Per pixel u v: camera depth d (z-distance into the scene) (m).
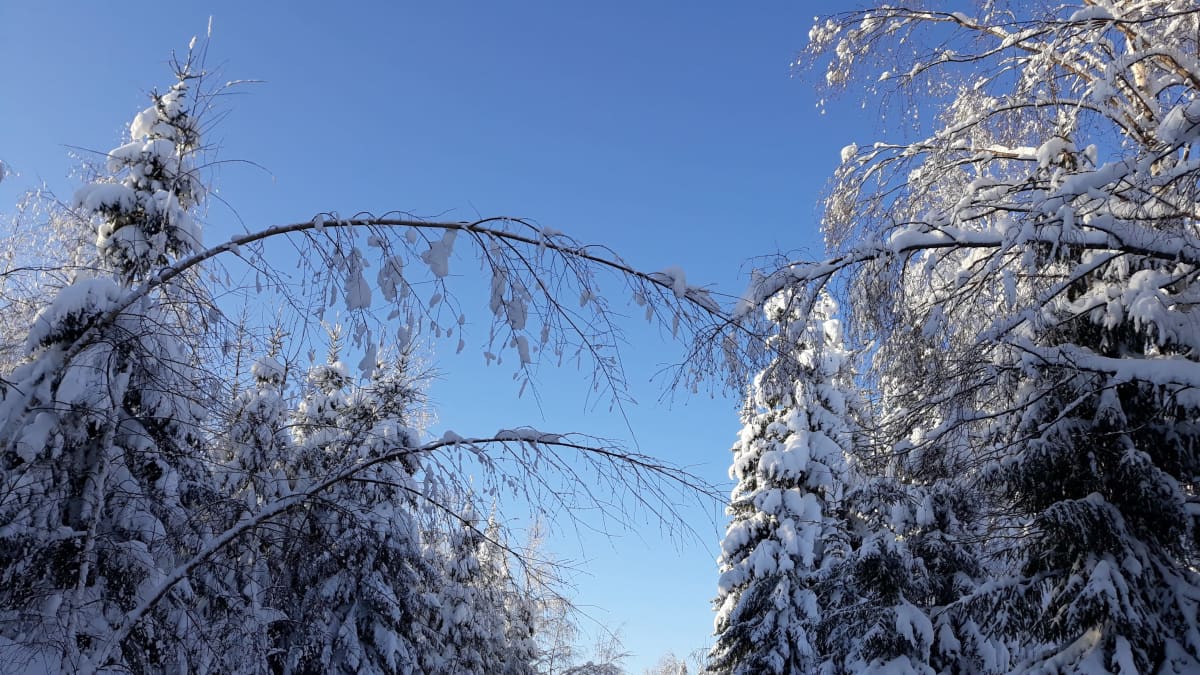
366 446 9.73
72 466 7.36
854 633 13.30
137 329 7.15
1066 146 7.85
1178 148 6.55
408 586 13.95
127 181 9.39
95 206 8.76
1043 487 8.62
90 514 7.58
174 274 5.90
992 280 7.23
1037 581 8.74
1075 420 8.27
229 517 7.49
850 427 14.09
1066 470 8.59
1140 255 6.74
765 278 6.94
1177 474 8.41
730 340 5.00
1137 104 8.62
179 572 6.21
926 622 11.78
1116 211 7.37
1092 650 7.89
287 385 6.25
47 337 6.94
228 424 7.80
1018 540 9.77
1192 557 8.90
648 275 4.82
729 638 18.86
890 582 12.05
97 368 6.87
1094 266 6.78
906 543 12.24
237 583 7.06
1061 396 8.39
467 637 16.94
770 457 19.08
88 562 7.17
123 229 8.78
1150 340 7.37
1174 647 7.68
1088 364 7.19
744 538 19.61
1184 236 6.62
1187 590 7.93
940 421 8.67
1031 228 6.38
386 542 7.18
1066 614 8.12
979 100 9.87
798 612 17.88
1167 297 7.36
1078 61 8.74
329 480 6.27
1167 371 6.72
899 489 12.09
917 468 8.89
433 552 7.29
